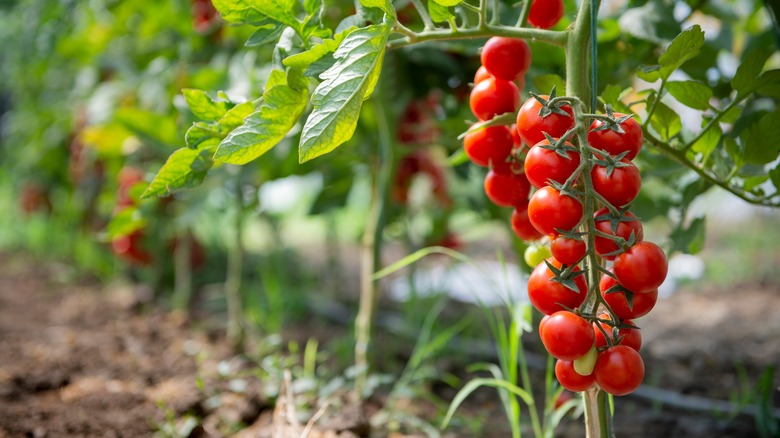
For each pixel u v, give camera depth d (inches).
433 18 33.8
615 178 30.4
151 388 53.5
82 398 50.0
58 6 89.0
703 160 38.8
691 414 51.8
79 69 95.3
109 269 91.7
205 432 46.4
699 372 60.0
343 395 51.7
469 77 54.0
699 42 33.4
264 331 70.8
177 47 66.8
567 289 31.3
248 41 34.5
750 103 45.4
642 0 45.6
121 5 73.2
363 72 30.9
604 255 31.3
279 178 56.6
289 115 33.0
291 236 134.6
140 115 54.8
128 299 82.7
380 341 66.3
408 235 69.9
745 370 60.0
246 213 63.6
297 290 80.8
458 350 63.7
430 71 54.8
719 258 102.2
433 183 68.5
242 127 32.6
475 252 114.9
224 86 52.1
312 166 56.6
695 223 42.0
